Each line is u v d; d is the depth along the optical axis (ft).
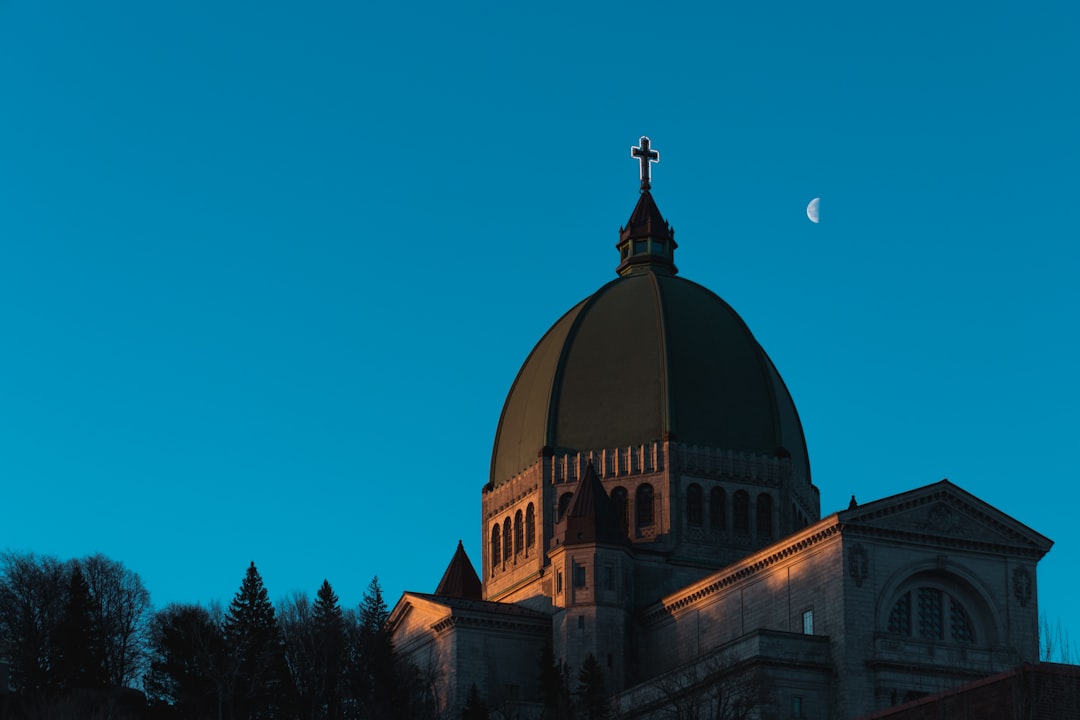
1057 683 478.18
